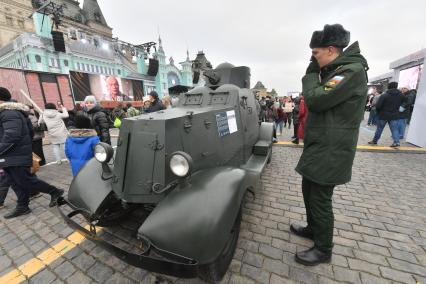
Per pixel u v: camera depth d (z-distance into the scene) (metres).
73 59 20.02
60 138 5.53
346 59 1.66
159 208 1.61
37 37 18.06
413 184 3.77
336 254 2.13
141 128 1.89
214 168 2.04
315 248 2.03
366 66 1.68
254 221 2.73
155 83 28.48
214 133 2.49
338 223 2.65
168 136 1.88
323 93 1.62
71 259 2.20
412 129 6.62
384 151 5.90
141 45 24.81
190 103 3.30
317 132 1.78
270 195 3.47
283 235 2.45
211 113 2.50
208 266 1.57
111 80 15.74
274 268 1.97
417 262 2.01
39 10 17.41
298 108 7.32
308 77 1.82
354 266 1.98
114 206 2.30
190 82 33.41
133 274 1.98
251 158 3.61
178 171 1.67
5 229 2.77
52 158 6.34
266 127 4.51
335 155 1.70
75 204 2.12
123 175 1.91
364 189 3.61
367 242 2.30
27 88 9.55
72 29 19.86
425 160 5.11
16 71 9.22
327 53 1.73
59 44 17.64
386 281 1.82
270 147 4.26
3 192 3.42
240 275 1.91
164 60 29.33
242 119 3.22
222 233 1.51
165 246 1.47
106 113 4.79
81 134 3.53
